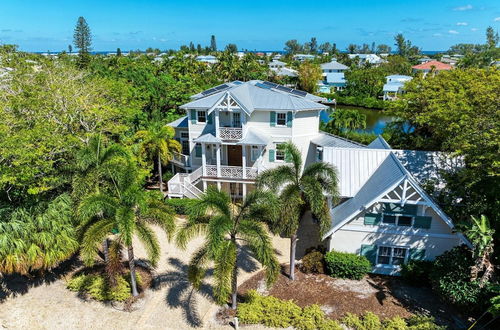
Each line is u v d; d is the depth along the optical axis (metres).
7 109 22.95
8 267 17.14
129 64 68.69
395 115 34.66
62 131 24.73
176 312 18.19
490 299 14.63
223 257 15.18
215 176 30.55
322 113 76.38
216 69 81.31
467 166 21.55
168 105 48.84
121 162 20.75
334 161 24.28
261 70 88.38
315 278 20.59
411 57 199.88
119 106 32.78
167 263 22.45
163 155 31.33
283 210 18.09
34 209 18.58
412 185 18.53
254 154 31.86
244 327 17.17
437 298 18.72
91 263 16.34
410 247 20.09
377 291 19.36
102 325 17.39
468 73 31.41
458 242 19.38
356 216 20.12
